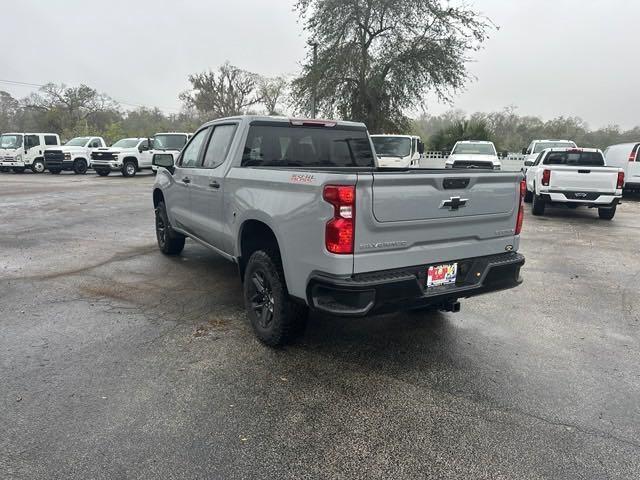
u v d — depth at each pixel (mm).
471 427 2863
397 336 4211
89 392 3160
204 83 54250
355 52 21391
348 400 3137
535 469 2502
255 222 3951
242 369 3525
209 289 5410
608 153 18234
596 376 3533
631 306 5164
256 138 4590
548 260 7230
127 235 8555
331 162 5090
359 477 2432
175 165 6098
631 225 10633
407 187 3186
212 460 2525
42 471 2408
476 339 4188
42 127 54688
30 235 8438
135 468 2447
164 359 3656
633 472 2488
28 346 3848
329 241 3045
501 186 3727
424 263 3379
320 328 4344
